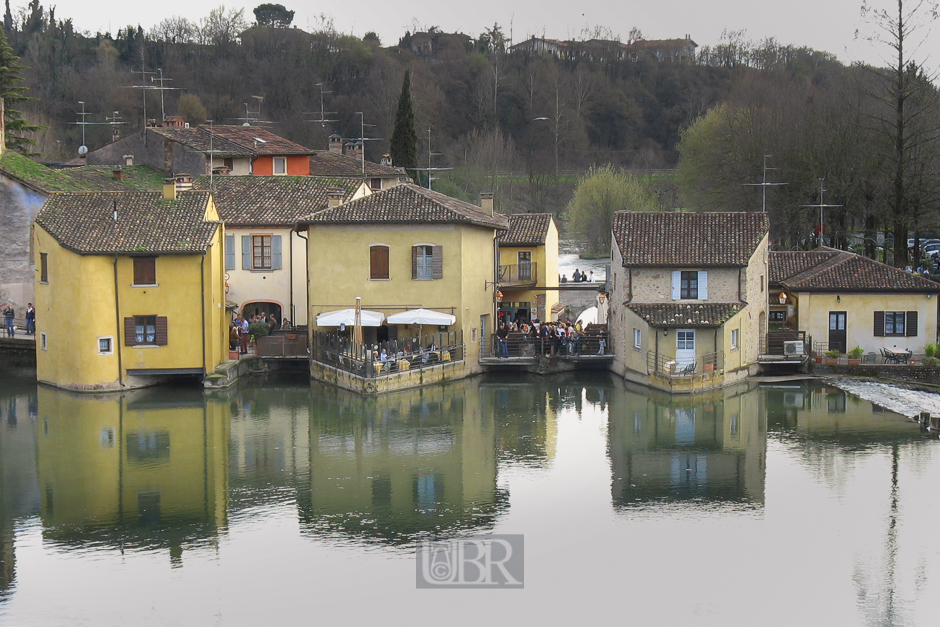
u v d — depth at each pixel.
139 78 131.25
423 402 50.12
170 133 77.81
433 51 171.25
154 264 50.09
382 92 135.38
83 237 49.66
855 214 79.12
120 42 146.00
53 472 38.53
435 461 40.28
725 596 28.80
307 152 80.19
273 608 27.86
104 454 40.81
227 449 41.69
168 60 140.25
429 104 135.50
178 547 31.70
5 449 41.19
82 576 29.67
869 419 47.19
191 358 50.66
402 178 83.56
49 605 27.89
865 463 40.22
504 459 40.59
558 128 142.75
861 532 33.16
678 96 156.38
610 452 41.66
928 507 35.25
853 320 56.97
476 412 48.25
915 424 46.28
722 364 52.81
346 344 53.06
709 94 155.38
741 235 54.66
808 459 40.78
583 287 76.31
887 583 29.53
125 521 33.72
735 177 86.00
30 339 57.19
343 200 61.56
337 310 54.69
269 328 56.88
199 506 35.06
